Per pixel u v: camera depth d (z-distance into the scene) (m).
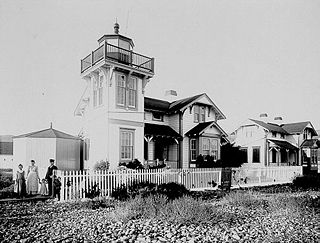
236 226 7.90
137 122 19.23
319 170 34.53
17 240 6.48
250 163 33.22
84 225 7.87
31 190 13.51
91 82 19.86
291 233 7.28
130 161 18.23
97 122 18.75
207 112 26.91
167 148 24.77
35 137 18.25
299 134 35.03
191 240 6.54
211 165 22.66
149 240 6.51
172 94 28.81
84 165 20.39
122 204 10.70
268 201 11.67
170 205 9.32
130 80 19.20
